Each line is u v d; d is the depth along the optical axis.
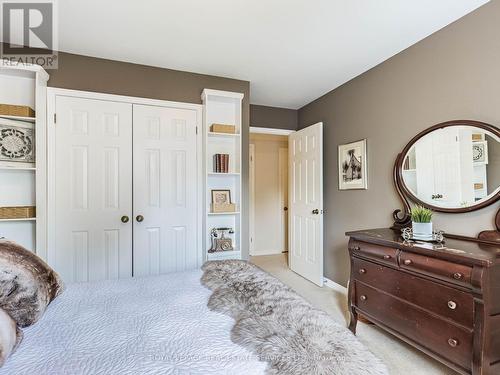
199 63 2.58
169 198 2.70
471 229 1.85
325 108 3.38
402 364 1.78
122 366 0.79
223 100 2.91
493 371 1.35
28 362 0.82
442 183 2.00
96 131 2.46
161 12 1.82
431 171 2.07
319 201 3.28
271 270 3.96
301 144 3.67
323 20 1.92
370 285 2.03
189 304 1.25
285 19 1.91
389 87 2.48
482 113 1.78
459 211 1.88
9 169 2.14
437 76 2.05
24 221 2.28
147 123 2.63
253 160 5.00
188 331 0.99
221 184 2.95
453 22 1.94
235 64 2.61
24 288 1.08
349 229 2.97
